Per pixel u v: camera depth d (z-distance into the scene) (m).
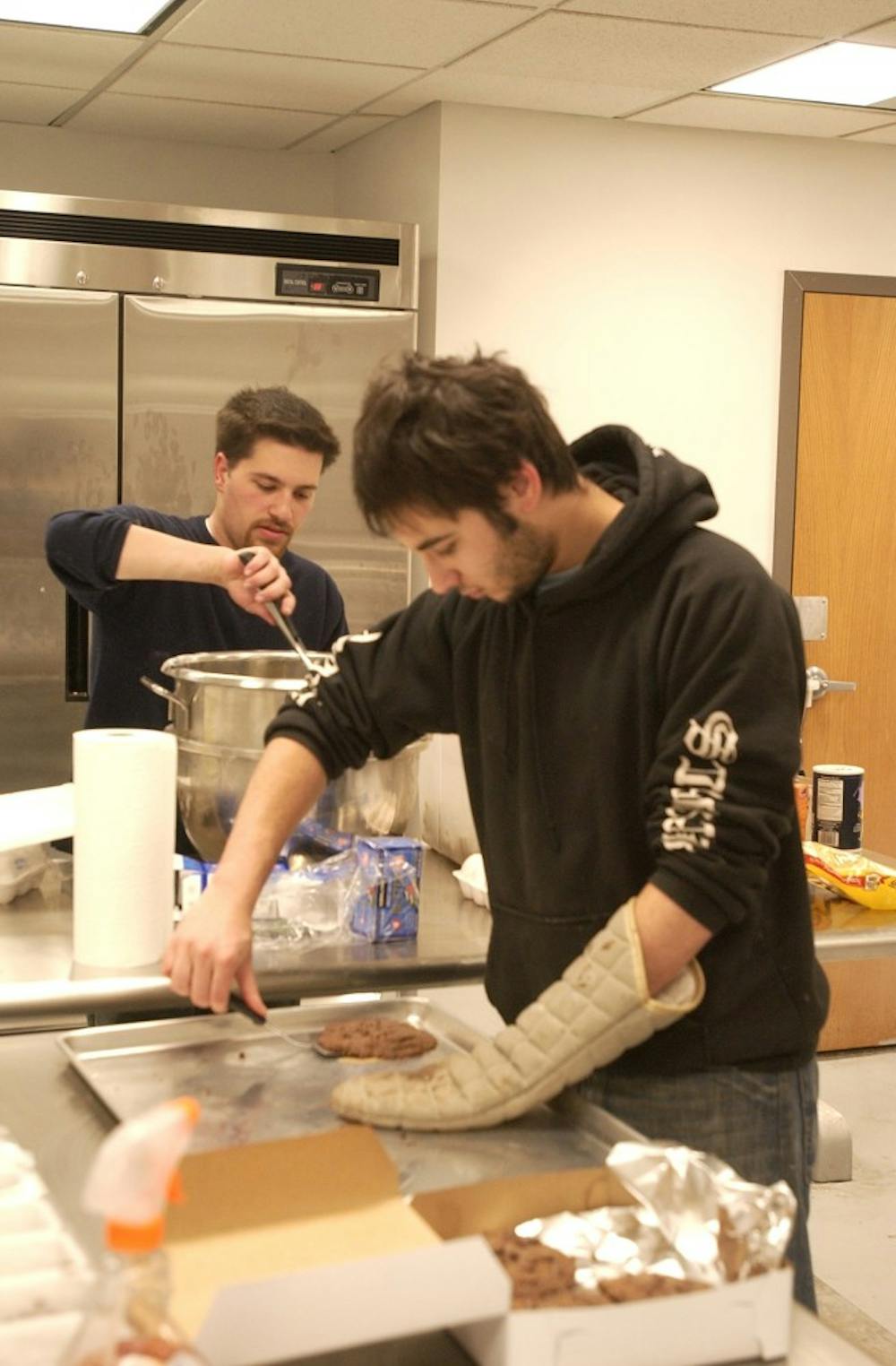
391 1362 1.06
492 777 1.54
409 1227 1.14
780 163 4.01
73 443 3.38
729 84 3.46
